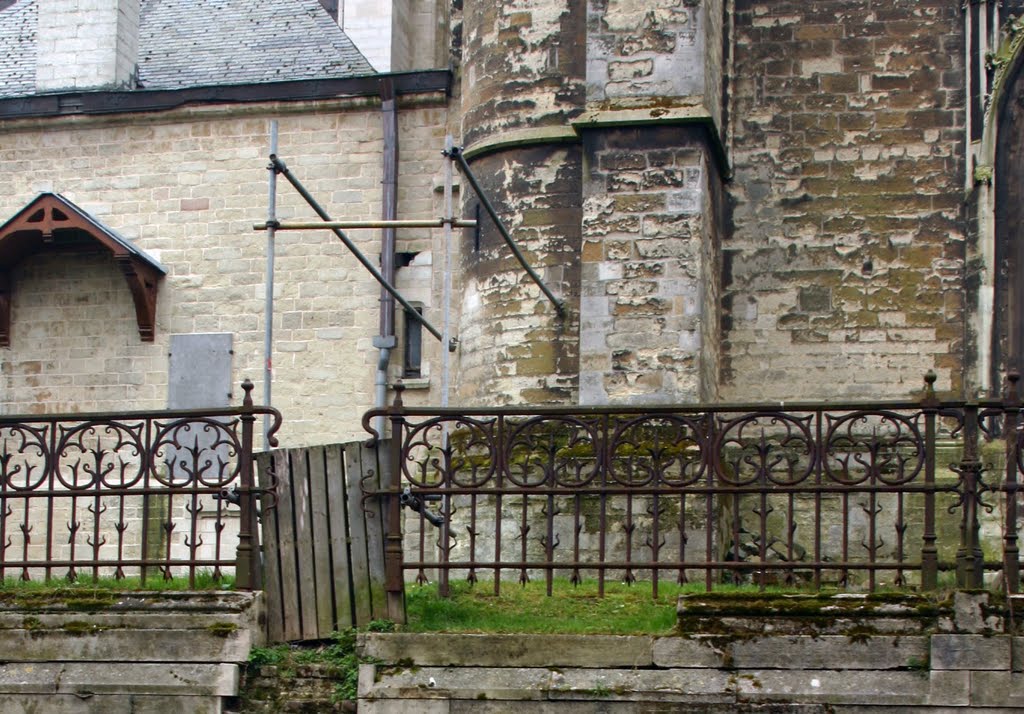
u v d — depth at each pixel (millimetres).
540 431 18547
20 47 24219
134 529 21578
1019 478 17656
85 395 22156
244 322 21891
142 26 24281
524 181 19656
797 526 18906
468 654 11930
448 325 18359
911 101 20031
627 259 18484
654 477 12344
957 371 19609
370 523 12656
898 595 11641
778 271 20016
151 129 22422
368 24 24891
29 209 21875
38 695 12312
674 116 18438
